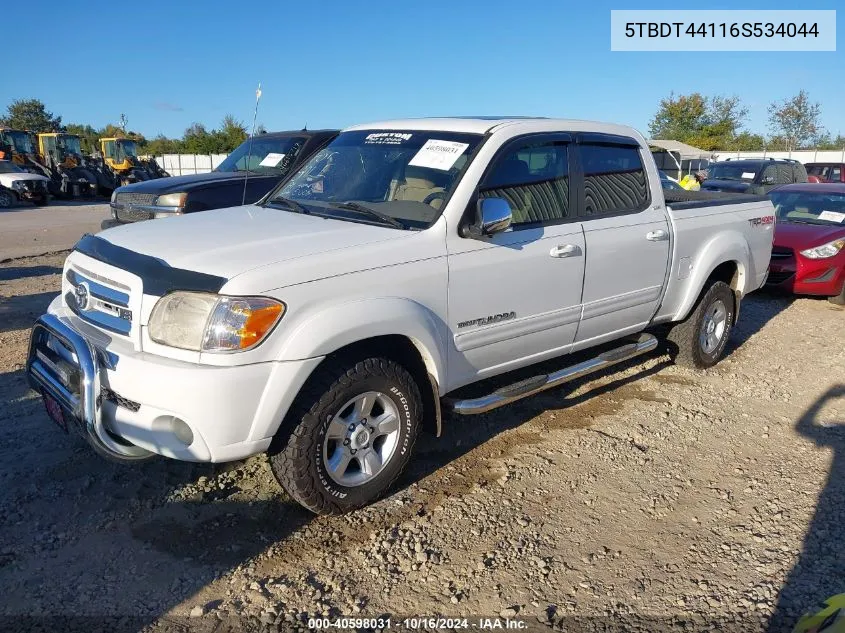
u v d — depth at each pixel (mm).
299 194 4680
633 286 5047
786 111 51188
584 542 3570
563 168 4609
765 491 4129
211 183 8492
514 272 4148
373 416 3723
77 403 3352
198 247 3512
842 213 9773
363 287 3461
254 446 3234
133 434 3234
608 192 4914
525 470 4289
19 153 28766
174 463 4160
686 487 4160
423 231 3822
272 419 3215
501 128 4316
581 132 4781
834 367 6465
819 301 9281
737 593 3203
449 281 3830
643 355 6555
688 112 50938
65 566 3209
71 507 3668
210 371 3068
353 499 3635
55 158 29766
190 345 3131
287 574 3229
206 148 48781
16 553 3281
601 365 4898
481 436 4738
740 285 6270
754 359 6656
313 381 3398
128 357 3207
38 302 8188
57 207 25484
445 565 3338
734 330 7715
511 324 4230
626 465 4406
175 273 3230
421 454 4441
